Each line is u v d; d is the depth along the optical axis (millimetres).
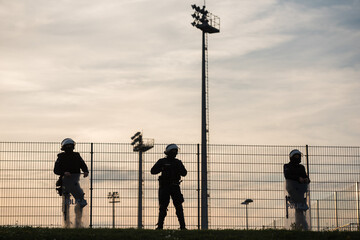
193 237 15391
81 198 17359
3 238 15078
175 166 17812
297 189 17953
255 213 21188
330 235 15547
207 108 50188
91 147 21328
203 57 49781
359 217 21453
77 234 15484
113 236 15328
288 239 15344
